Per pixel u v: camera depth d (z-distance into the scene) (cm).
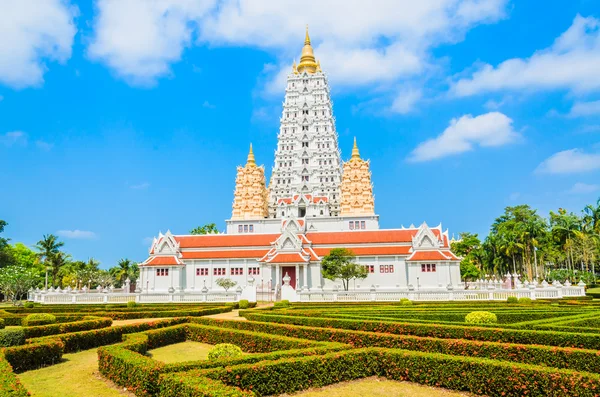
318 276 8906
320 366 1975
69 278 13062
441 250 8819
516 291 5803
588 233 11100
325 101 15250
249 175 13938
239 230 13338
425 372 1998
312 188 14412
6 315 4384
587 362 1938
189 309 5059
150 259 9569
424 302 5325
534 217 11875
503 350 2134
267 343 2616
